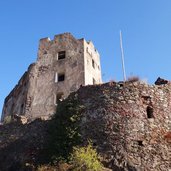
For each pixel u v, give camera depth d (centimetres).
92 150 2025
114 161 2002
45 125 2473
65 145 2156
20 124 2642
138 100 2261
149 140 2112
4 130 2670
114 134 2119
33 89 3316
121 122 2161
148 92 2312
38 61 3509
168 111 2275
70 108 2323
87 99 2331
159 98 2311
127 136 2103
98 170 1911
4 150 2525
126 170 1961
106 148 2075
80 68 3281
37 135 2452
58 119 2327
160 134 2158
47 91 3247
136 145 2078
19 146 2466
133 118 2177
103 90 2323
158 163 2031
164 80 2466
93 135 2155
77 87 3155
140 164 2000
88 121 2227
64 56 3472
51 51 3534
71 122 2256
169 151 2105
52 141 2241
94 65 3606
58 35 3628
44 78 3353
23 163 2275
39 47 3619
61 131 2241
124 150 2048
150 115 2233
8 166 2353
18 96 3684
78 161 1930
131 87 2309
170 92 2370
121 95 2272
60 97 3189
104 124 2173
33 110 3167
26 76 3581
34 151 2339
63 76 3344
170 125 2214
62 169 1958
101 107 2252
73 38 3556
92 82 3381
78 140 2159
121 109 2211
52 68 3397
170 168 2028
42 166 2091
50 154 2184
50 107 3131
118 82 2348
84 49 3431
